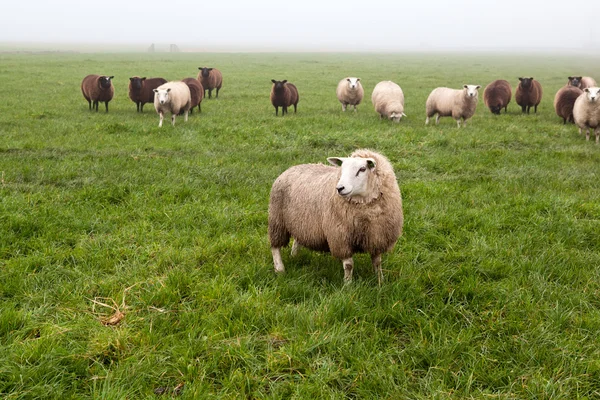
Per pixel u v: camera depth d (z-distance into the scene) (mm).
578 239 6207
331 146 11820
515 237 6211
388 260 5715
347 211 4836
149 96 17922
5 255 5617
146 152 10883
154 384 3553
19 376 3457
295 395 3391
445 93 15664
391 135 13125
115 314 4418
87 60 52719
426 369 3783
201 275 5254
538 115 18812
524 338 4059
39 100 20047
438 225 6684
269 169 9547
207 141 12164
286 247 6348
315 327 4168
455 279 5254
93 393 3338
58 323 4152
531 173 9320
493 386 3594
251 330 4176
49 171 8734
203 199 7730
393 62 70750
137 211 7070
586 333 4168
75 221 6520
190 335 4031
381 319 4371
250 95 24547
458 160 10422
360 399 3469
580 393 3477
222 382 3539
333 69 48625
